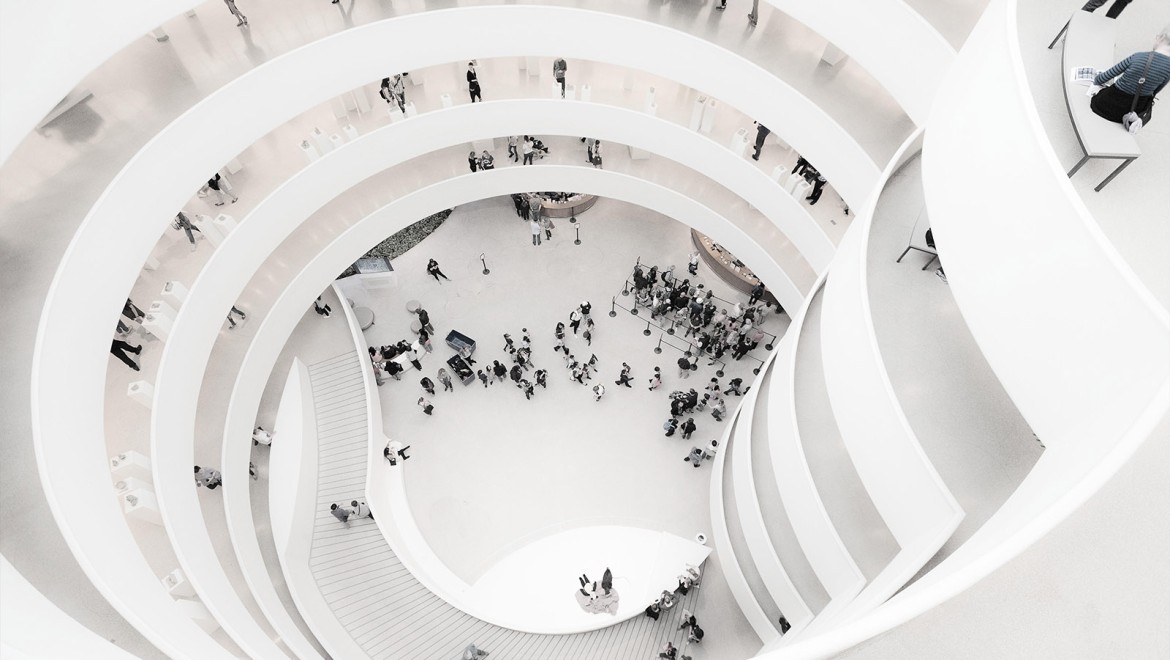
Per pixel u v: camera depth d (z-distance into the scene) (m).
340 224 22.06
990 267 6.66
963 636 5.54
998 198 6.39
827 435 12.27
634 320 26.28
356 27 16.86
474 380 24.75
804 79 17.02
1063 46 7.34
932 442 8.70
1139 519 5.71
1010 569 5.68
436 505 22.14
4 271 12.02
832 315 10.12
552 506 22.08
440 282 27.25
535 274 27.55
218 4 17.88
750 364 24.98
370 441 21.45
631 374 24.86
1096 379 5.74
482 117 21.05
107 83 16.05
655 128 20.42
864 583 10.03
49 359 10.34
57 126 14.98
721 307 26.28
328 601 18.70
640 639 18.31
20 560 9.55
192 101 15.72
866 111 16.38
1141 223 6.46
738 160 19.28
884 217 10.65
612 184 23.86
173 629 9.28
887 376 8.52
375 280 26.59
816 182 18.03
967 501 8.26
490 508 22.08
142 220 13.62
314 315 24.36
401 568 19.86
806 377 12.82
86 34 10.93
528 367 25.03
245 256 17.80
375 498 20.77
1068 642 5.42
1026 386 6.71
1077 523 5.74
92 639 7.77
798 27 18.08
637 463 22.92
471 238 28.58
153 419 13.84
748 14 18.38
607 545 20.98
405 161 23.17
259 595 15.01
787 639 12.20
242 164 19.67
